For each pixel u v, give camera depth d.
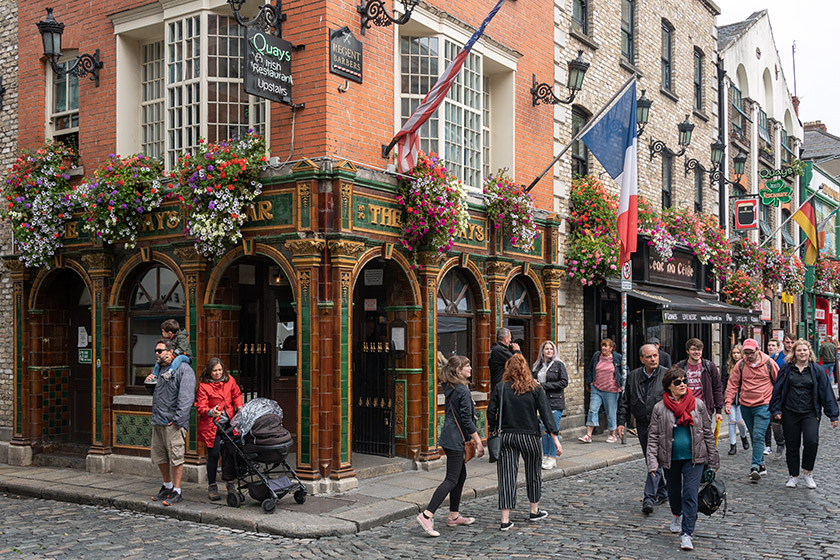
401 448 10.73
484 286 12.01
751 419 10.28
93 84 11.36
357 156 9.84
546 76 13.91
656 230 16.14
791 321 28.81
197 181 9.37
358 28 9.98
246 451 8.15
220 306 9.99
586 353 15.12
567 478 10.45
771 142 27.94
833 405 9.60
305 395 9.08
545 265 13.55
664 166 18.97
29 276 12.05
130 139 11.15
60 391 12.20
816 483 9.92
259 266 10.66
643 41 17.81
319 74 9.44
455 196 10.38
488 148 12.91
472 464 11.17
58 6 11.80
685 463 6.84
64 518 8.38
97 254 10.95
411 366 10.60
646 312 17.50
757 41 26.30
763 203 23.19
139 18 10.88
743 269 21.11
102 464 10.83
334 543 7.13
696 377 9.52
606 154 12.77
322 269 9.19
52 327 12.17
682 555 6.47
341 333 9.21
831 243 33.38
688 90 20.23
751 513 8.12
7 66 12.55
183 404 8.40
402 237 10.27
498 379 10.64
